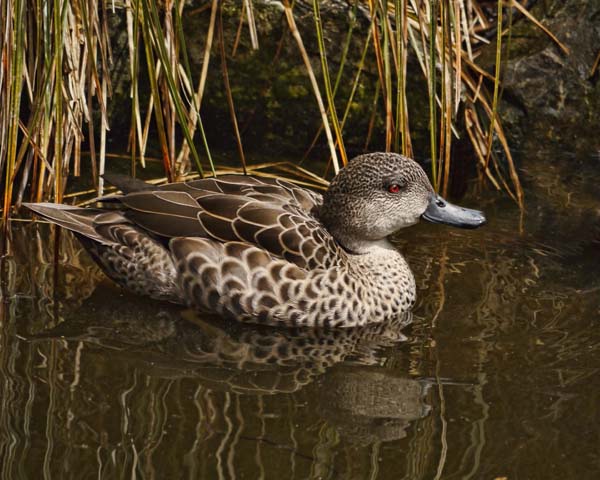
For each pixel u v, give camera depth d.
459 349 10.34
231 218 10.93
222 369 9.89
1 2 11.20
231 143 15.15
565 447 8.73
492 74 15.20
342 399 9.41
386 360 10.16
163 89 12.52
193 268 10.83
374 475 8.34
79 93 12.20
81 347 10.14
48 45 11.20
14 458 8.39
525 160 15.03
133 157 12.42
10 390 9.34
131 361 9.94
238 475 8.29
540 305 11.17
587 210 13.47
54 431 8.77
